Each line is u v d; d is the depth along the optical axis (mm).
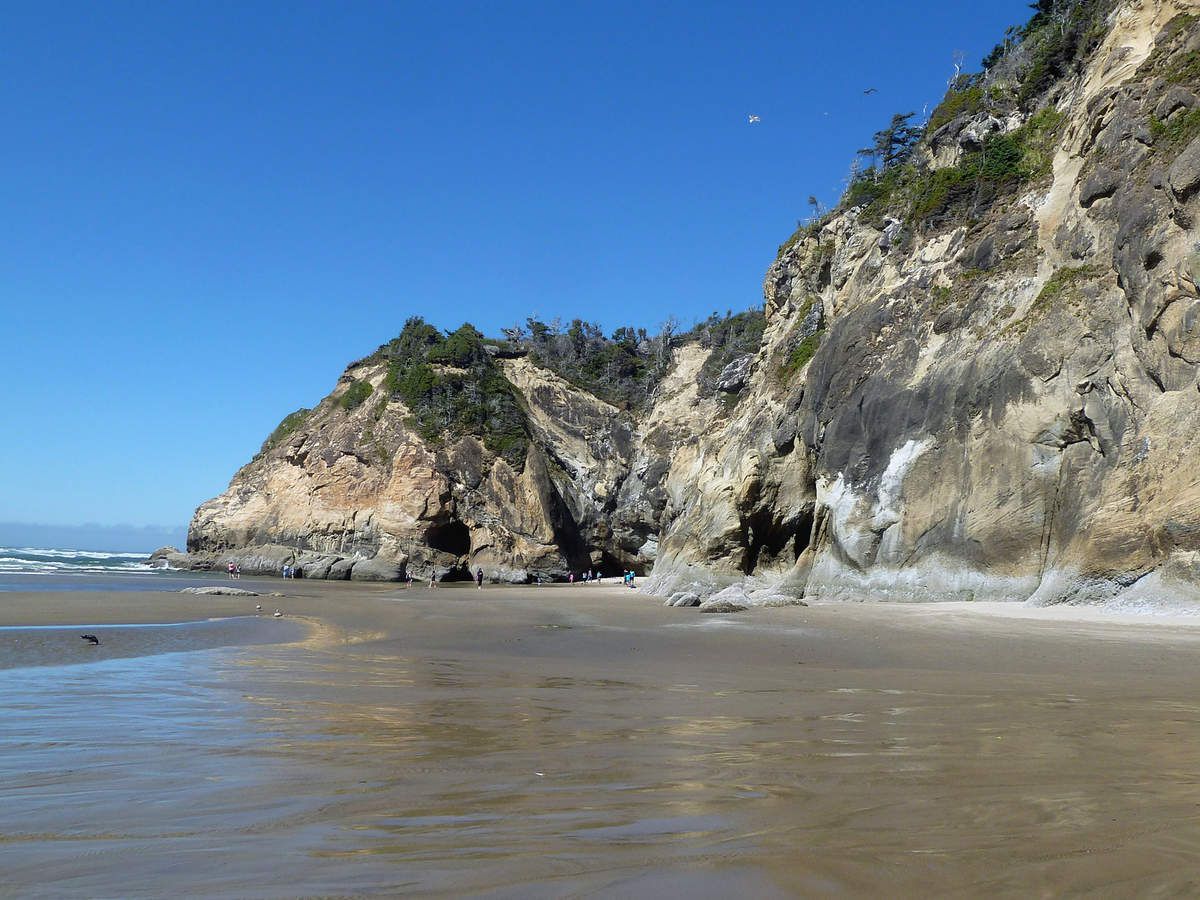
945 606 27328
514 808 5234
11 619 23891
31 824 4922
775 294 54531
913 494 32531
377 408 77125
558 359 95000
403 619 26984
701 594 38938
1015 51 43844
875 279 40906
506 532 72500
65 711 9562
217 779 6180
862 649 17594
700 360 85500
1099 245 29375
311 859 4176
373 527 70875
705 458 53406
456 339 82062
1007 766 6375
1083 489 26781
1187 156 24516
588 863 4039
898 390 34875
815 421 39594
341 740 7887
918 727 8469
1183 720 8773
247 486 80938
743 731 8320
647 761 6816
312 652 17547
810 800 5336
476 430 76188
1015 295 32094
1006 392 29719
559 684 12656
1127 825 4609
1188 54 28781
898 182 45719
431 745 7633
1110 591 23359
